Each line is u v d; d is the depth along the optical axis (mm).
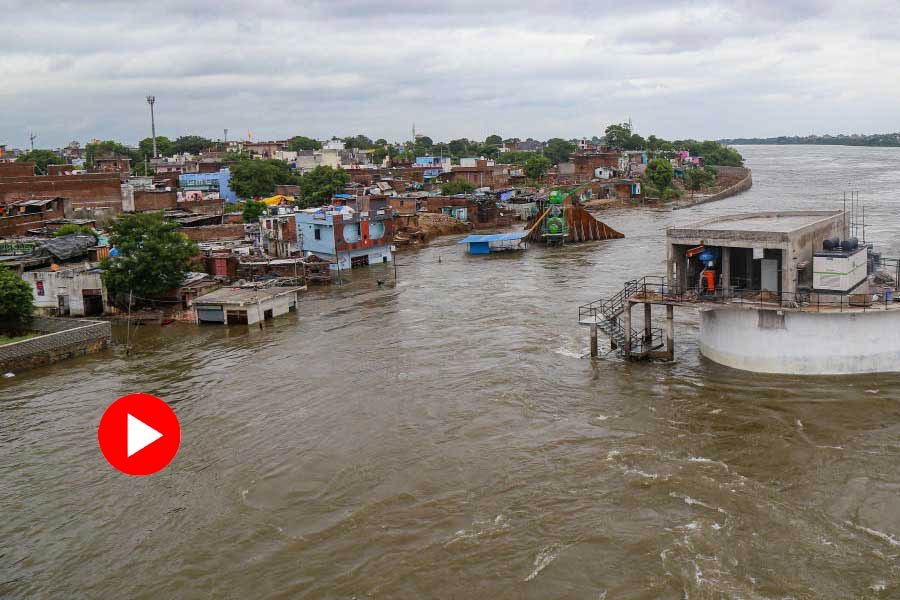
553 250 92125
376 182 135500
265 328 56531
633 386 38094
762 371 38250
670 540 24391
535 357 44188
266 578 23844
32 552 26047
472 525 26078
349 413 36906
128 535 26875
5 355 46156
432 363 44281
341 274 81312
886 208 120812
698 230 39031
